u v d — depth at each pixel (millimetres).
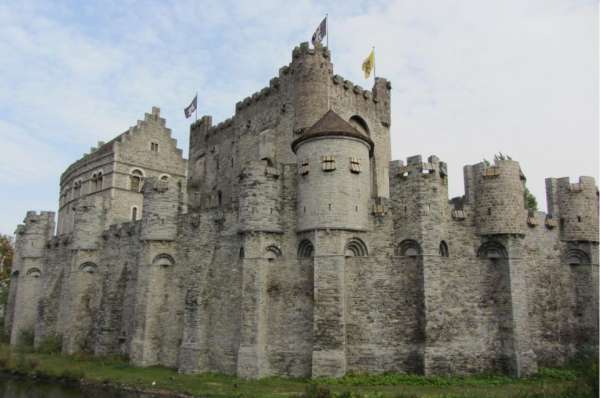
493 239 37469
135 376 37688
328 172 36844
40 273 64438
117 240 51562
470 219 38188
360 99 51062
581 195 41469
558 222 41344
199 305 39625
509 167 37750
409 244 36781
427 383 32156
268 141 49375
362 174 37719
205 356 39000
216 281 40344
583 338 39844
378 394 28578
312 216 36625
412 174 37219
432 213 36312
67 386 36844
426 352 34031
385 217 37500
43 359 47156
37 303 63656
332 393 29031
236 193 53812
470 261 37375
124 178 68938
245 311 36812
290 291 37219
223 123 58375
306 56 47156
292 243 38062
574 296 40625
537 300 38875
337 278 35219
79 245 53469
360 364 35031
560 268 40531
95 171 71500
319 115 46062
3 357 45188
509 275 36562
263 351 36344
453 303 36188
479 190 38312
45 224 65625
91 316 52375
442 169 37875
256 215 37906
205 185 59969
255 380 34875
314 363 34188
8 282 85812
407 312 35531
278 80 50312
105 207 55438
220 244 41094
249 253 37625
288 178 39156
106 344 46844
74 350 50969
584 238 40750
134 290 47750
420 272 35562
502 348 36094
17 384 37750
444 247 37219
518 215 37281
